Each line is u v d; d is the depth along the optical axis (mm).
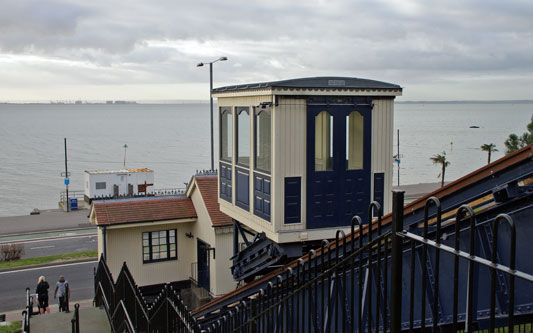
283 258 12344
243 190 13922
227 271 19922
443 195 6379
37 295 17703
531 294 5402
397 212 3660
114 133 198125
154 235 21344
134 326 9031
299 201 12109
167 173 88875
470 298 3035
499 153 113562
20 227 37469
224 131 15273
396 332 3682
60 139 166250
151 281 21312
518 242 5512
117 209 20844
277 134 11820
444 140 148875
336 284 4707
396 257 3674
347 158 12445
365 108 12398
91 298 21453
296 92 11734
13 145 143375
